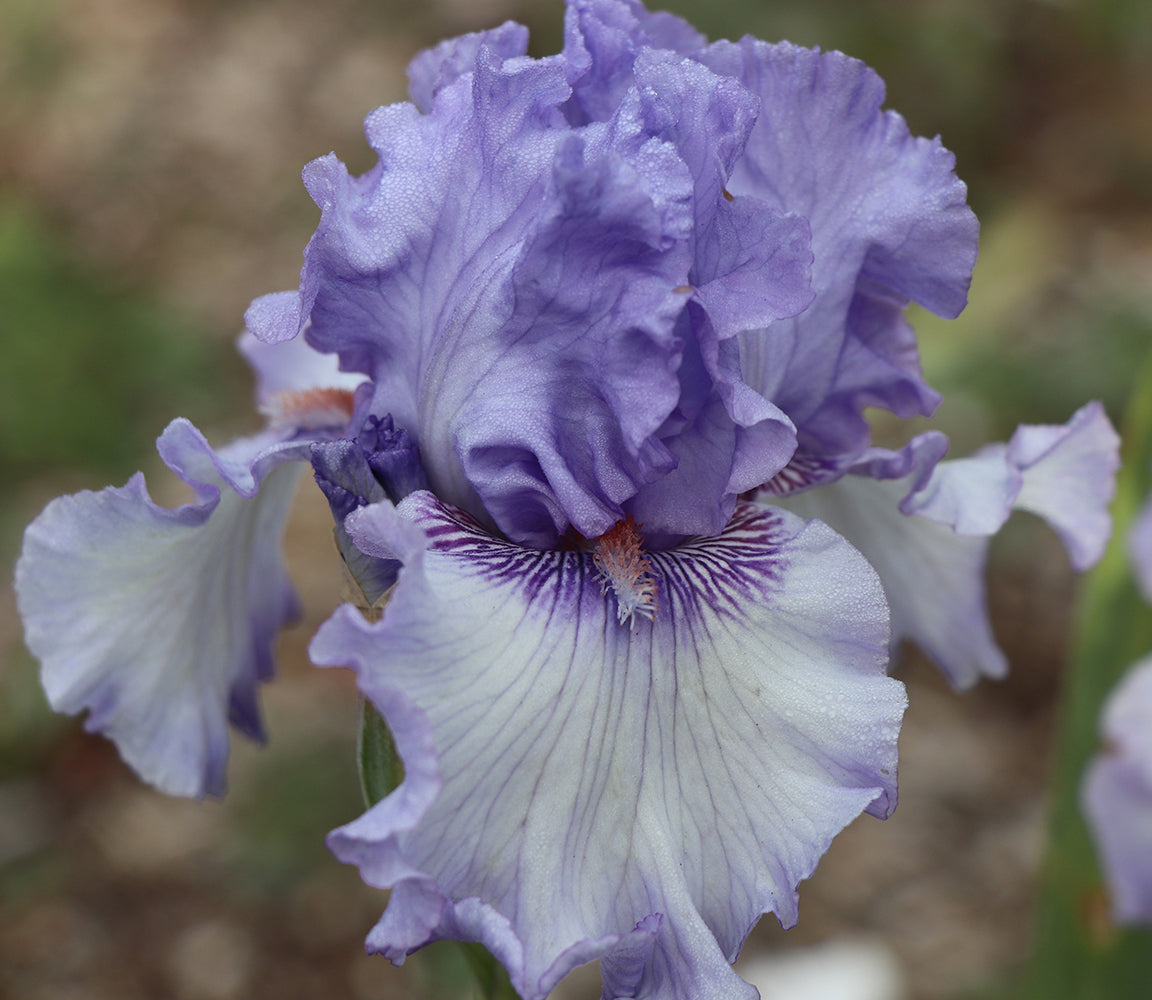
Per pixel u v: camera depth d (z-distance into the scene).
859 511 0.36
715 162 0.31
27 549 0.31
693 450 0.31
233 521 0.33
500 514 0.31
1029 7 1.29
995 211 1.08
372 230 0.31
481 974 0.33
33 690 0.74
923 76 1.16
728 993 0.29
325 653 0.28
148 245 1.08
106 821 0.72
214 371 0.95
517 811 0.29
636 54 0.32
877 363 0.34
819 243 0.33
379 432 0.32
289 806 0.69
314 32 1.32
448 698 0.29
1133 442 0.39
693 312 0.30
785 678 0.30
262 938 0.67
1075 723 0.39
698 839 0.30
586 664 0.30
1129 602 0.39
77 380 0.88
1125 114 1.22
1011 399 0.82
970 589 0.37
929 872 0.70
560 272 0.30
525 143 0.31
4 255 0.94
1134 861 0.37
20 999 0.64
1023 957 0.65
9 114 1.22
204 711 0.33
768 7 1.10
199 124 1.21
